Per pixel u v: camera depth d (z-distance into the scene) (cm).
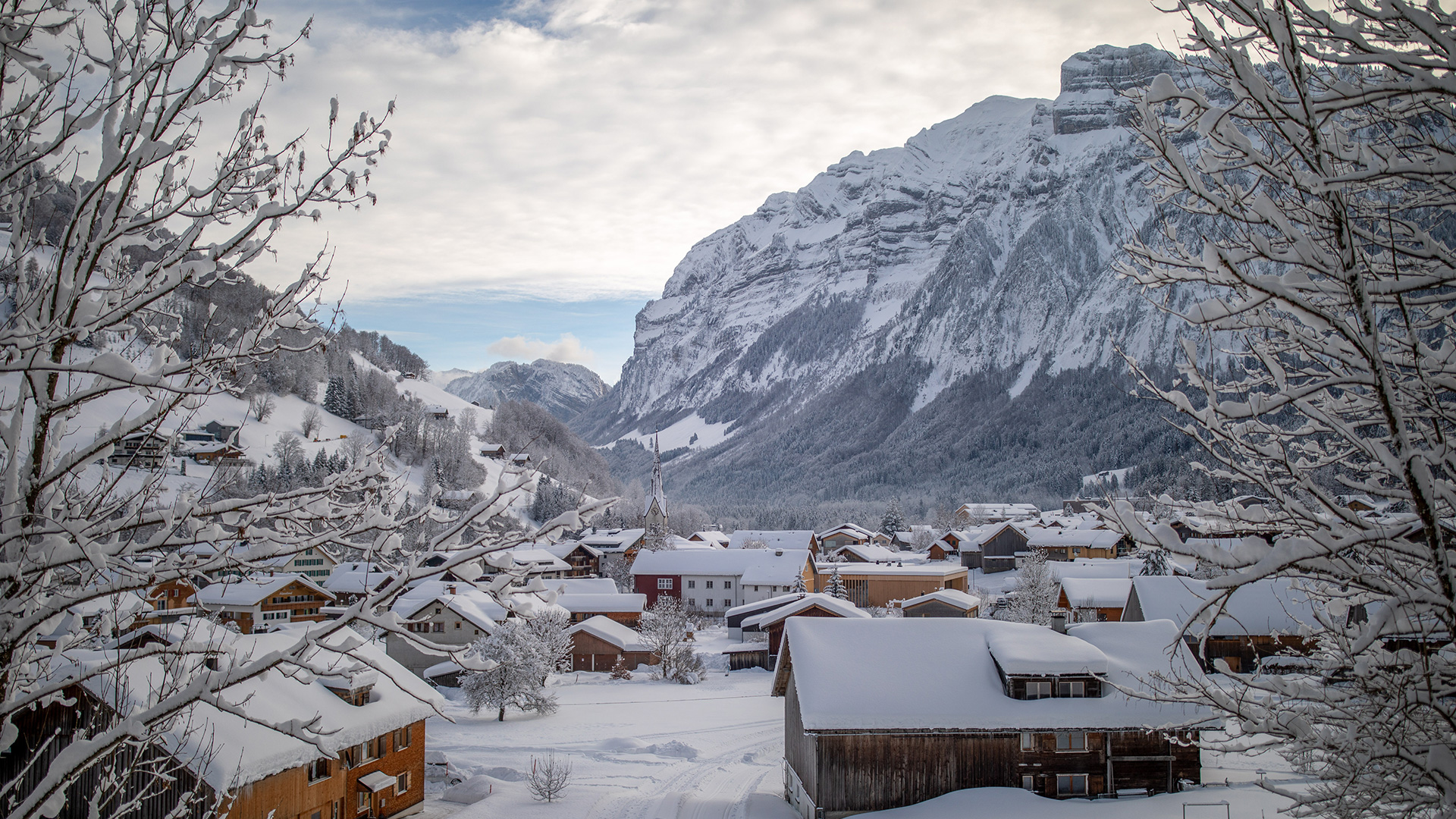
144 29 766
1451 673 827
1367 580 725
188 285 800
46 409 765
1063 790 3094
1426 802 811
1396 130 780
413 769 3600
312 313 816
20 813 642
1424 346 712
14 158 749
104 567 709
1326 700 838
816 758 3122
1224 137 668
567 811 3662
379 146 816
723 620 11650
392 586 738
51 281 773
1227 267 642
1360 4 634
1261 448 734
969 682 3281
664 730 5288
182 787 2372
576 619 8881
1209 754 3516
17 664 805
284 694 3006
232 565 762
